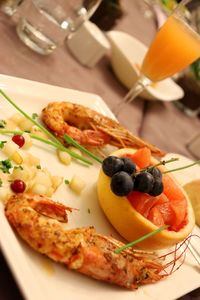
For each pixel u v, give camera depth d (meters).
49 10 0.60
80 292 0.38
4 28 0.60
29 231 0.37
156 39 0.58
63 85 0.60
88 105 0.56
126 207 0.43
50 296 0.36
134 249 0.43
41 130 0.47
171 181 0.47
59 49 0.66
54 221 0.38
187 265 0.48
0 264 0.37
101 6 0.75
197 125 0.84
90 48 0.67
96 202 0.46
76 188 0.45
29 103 0.49
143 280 0.41
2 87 0.47
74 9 0.61
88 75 0.67
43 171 0.44
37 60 0.60
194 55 0.59
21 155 0.43
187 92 0.83
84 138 0.49
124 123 0.64
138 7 1.10
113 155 0.45
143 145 0.52
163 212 0.45
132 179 0.43
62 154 0.47
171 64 0.59
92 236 0.39
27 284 0.34
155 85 0.73
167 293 0.43
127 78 0.69
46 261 0.38
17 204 0.37
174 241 0.44
